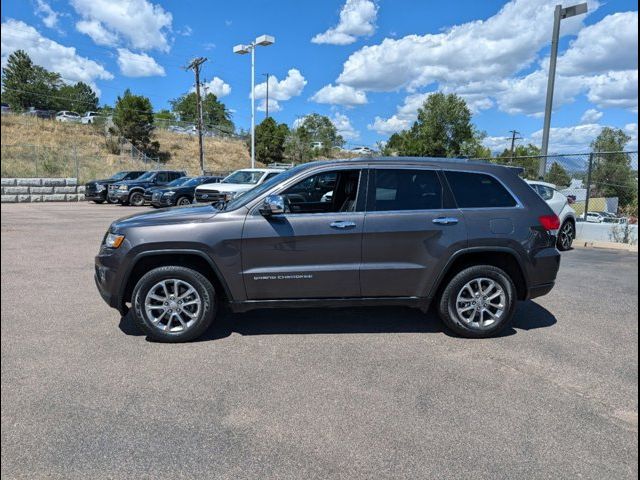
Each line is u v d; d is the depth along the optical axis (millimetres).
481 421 3088
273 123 56656
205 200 15367
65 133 40688
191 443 2826
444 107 60969
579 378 3736
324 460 2678
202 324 4406
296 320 5121
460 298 4566
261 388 3518
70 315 5188
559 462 2668
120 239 4320
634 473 2572
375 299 4531
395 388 3537
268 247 4355
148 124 43094
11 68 71812
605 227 11453
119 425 3008
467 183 4629
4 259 8328
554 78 13406
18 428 2957
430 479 2520
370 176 4547
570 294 6344
